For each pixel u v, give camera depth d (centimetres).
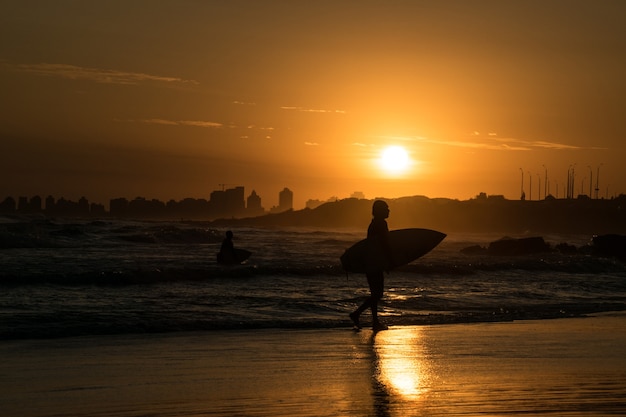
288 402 751
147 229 6981
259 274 2539
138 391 807
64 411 708
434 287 2364
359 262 1423
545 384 848
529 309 1789
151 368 959
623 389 824
